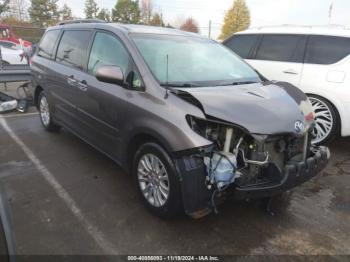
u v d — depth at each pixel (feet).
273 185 8.68
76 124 13.93
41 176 12.25
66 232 8.96
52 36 16.65
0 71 21.72
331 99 15.80
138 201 10.69
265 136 8.35
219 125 8.63
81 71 13.03
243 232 9.30
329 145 17.38
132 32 11.51
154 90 9.56
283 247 8.73
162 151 8.94
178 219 9.73
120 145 10.89
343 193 11.94
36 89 17.63
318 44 16.74
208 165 8.29
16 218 9.50
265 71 18.21
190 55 11.77
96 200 10.68
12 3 126.82
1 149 14.89
